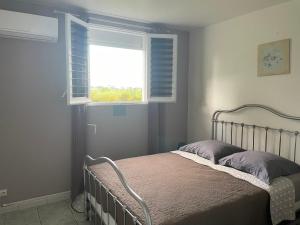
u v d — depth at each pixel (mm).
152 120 3652
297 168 2473
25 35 2611
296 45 2582
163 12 3051
